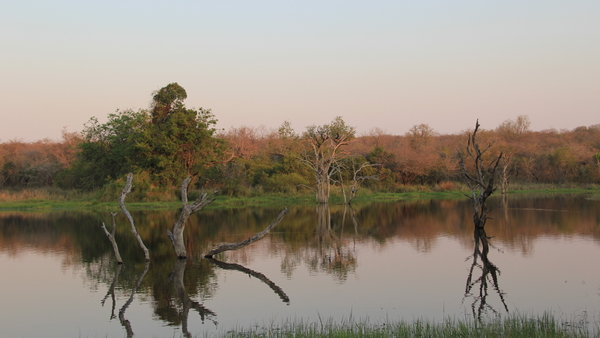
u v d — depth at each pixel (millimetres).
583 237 20594
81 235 23188
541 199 40906
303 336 9055
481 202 22609
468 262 16078
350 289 12969
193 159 41844
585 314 10586
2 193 43875
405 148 57906
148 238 22172
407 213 31594
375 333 9109
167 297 12484
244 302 11930
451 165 55062
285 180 44531
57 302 12164
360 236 22047
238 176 45031
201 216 30984
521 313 10742
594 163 55844
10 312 11422
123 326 10398
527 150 61375
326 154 43031
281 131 59875
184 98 43562
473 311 10969
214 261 16812
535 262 15891
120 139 41906
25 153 64875
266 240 21141
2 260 17422
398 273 14688
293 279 14141
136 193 39062
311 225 26094
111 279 14391
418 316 10703
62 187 46062
